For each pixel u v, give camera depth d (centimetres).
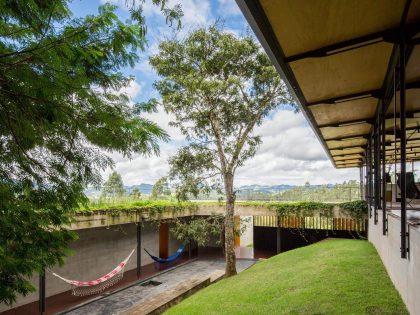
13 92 217
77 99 254
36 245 316
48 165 279
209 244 2031
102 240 1285
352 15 281
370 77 433
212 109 1024
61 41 210
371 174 929
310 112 577
